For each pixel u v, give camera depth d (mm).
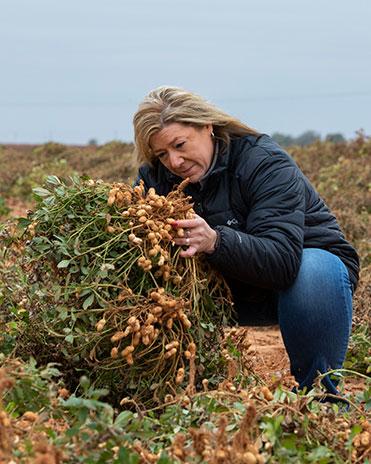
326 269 3523
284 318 3566
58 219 3318
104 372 3264
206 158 3541
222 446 2430
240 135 3643
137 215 3242
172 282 3297
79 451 2459
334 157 16766
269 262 3393
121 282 3211
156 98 3492
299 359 3611
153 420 2783
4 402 2910
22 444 2463
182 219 3311
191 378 3016
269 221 3473
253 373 3551
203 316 3398
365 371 4672
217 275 3484
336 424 2857
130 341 3221
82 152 21344
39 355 3418
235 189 3594
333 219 3756
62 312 3178
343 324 3557
